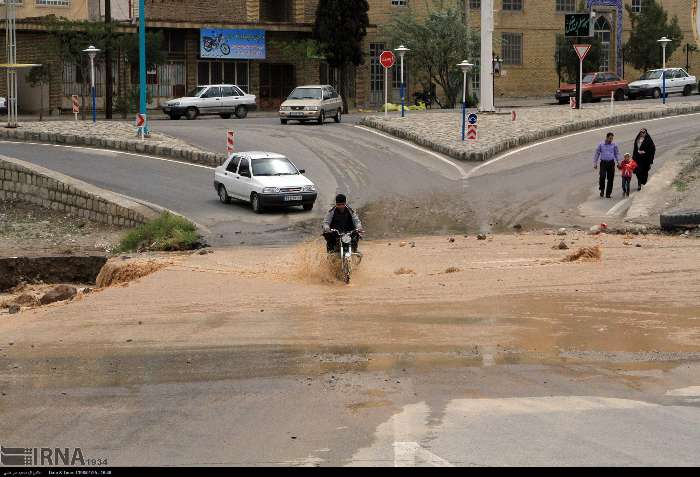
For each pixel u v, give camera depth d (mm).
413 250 42625
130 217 54125
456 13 121000
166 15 118562
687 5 141625
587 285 32688
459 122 85000
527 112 92750
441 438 17266
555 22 135625
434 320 28203
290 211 55094
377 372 22625
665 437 17125
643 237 43906
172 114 99375
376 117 89438
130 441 17688
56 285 45344
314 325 28094
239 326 28266
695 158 64188
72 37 98312
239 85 119875
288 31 119875
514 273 35500
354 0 114000
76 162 67312
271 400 20359
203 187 61406
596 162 54875
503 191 57750
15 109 79562
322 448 16906
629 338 25484
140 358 24703
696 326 26656
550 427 17828
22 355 25484
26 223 58375
